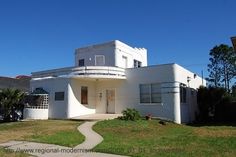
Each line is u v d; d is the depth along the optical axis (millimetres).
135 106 28172
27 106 29141
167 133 19578
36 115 28703
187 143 15234
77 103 28609
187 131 20859
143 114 27625
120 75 28641
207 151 12992
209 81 57625
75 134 18094
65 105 28031
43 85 30219
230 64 56594
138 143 15188
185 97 29469
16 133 19188
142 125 22125
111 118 25641
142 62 36469
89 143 15164
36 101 28906
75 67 28406
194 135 18516
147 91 27734
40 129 20688
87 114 29297
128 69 29031
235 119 32062
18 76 49219
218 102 32969
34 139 16562
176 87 26547
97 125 21500
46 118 29000
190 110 30750
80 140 15992
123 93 29016
